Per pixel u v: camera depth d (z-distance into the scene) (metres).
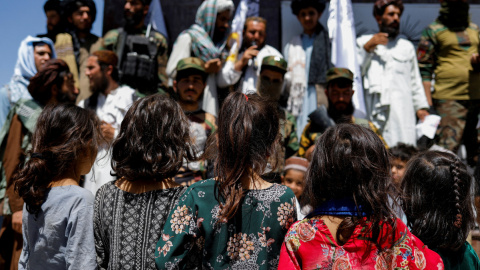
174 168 2.40
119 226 2.34
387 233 2.06
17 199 4.19
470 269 2.49
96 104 5.05
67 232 2.43
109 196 2.43
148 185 2.43
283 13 6.18
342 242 2.06
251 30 5.70
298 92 5.59
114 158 2.46
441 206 2.49
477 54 5.45
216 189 2.24
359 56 5.67
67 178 2.61
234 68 5.42
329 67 5.62
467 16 5.66
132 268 2.26
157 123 2.42
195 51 5.43
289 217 2.23
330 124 4.89
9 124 4.63
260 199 2.22
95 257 2.38
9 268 4.47
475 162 5.53
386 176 2.10
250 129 2.25
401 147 4.51
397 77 5.51
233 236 2.17
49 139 2.62
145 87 5.31
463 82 5.55
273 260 2.18
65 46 5.67
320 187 2.16
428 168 2.53
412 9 6.27
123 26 6.25
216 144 2.55
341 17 5.50
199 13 5.69
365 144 2.11
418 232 2.50
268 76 5.18
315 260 2.05
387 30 5.64
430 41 5.70
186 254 2.18
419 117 5.56
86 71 5.10
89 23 5.82
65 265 2.43
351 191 2.10
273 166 2.42
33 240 2.51
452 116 5.56
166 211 2.35
